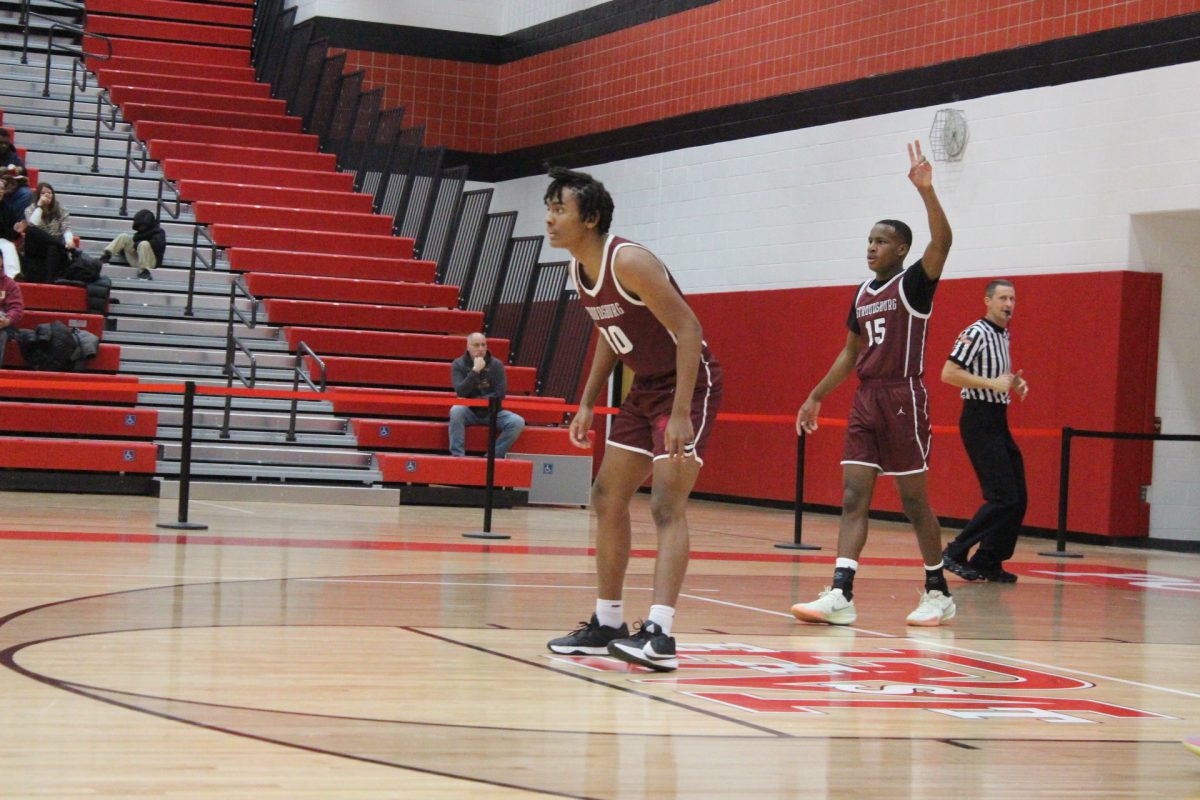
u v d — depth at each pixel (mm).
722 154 20781
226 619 7156
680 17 21656
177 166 21094
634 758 4512
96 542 10617
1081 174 15867
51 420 15703
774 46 19922
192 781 3973
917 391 8039
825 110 19062
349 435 17359
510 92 25266
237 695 5234
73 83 21453
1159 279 15641
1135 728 5352
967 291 17109
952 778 4414
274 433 17000
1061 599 10062
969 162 17125
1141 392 15648
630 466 6465
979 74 17016
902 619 8516
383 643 6637
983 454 11055
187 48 24734
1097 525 15719
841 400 18672
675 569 6246
